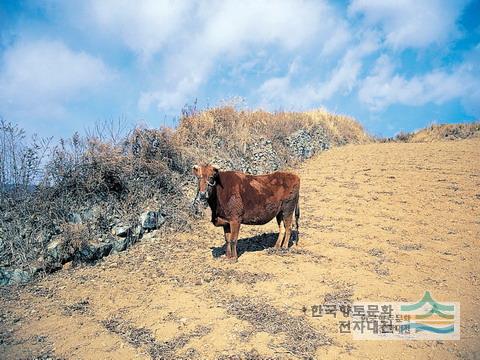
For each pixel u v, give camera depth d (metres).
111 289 7.61
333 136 23.11
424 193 12.54
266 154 16.36
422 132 25.75
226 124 16.78
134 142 12.05
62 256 8.50
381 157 17.73
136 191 10.74
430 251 8.70
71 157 10.23
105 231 9.42
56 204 9.36
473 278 7.43
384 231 10.01
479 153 16.33
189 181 12.50
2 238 8.43
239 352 5.48
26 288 7.70
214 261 8.72
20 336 6.11
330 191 13.73
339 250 9.01
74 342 5.93
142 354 5.59
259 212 8.78
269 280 7.68
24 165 9.73
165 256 9.05
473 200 11.52
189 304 6.91
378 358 5.31
